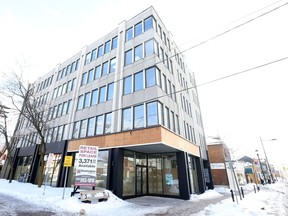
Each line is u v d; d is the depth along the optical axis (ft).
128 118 48.14
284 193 65.46
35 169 70.64
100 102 57.98
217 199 47.52
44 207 30.73
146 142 41.50
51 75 91.91
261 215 27.20
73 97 69.46
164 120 45.88
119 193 41.39
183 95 69.36
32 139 80.43
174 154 52.24
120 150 45.44
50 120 70.23
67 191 46.91
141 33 57.06
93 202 35.12
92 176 37.73
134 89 50.67
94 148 39.91
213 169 91.25
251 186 97.71
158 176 52.75
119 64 58.13
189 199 45.44
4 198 36.68
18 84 61.52
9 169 85.97
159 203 39.63
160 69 51.08
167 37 66.08
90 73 68.28
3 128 73.31
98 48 70.54
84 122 60.54
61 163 59.00
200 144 75.72
